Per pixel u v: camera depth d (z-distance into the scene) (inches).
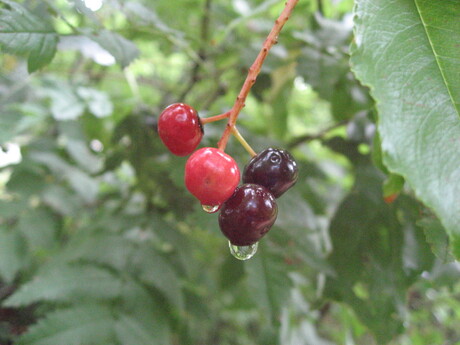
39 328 4.5
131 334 4.8
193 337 6.3
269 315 4.6
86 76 8.0
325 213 6.4
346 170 8.3
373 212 5.0
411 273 4.8
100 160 7.3
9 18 3.6
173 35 4.9
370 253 4.9
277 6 7.4
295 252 4.8
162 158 5.7
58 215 6.6
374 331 4.7
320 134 6.3
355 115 5.7
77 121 6.9
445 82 2.4
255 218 2.8
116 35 4.1
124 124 6.1
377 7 2.6
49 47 3.7
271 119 8.3
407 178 2.1
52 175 6.7
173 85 9.0
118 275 5.2
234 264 6.2
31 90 6.0
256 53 5.9
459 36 2.5
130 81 6.4
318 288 5.6
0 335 5.2
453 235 2.0
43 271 5.4
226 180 2.8
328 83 5.4
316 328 7.7
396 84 2.4
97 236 5.6
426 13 2.6
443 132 2.2
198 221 4.8
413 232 4.9
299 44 6.1
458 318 9.4
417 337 8.2
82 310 4.8
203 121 3.1
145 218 6.0
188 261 6.0
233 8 7.9
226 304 7.7
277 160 3.1
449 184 2.1
